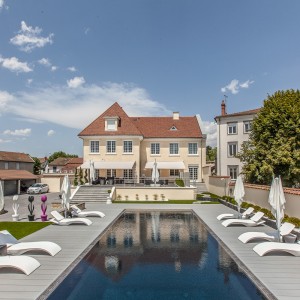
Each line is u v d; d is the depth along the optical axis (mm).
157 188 44688
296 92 42344
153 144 59188
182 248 16312
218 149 62406
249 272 12008
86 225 23016
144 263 13523
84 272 12281
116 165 53344
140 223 24922
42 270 12125
